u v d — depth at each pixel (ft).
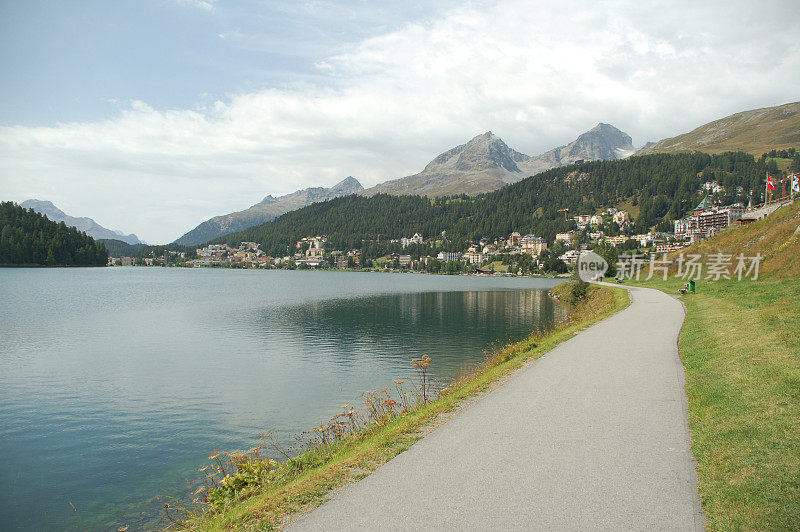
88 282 391.04
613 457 23.36
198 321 173.17
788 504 17.61
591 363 46.16
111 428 63.46
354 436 34.73
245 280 513.86
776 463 20.86
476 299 276.62
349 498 20.25
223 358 108.47
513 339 132.77
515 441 25.98
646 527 16.97
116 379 88.94
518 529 16.97
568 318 151.74
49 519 40.93
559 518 17.67
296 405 72.59
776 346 41.78
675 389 36.11
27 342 129.59
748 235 189.67
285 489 22.88
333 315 193.36
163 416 68.18
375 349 118.93
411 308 222.69
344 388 81.71
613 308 106.63
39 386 84.12
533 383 38.99
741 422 26.20
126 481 48.01
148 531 38.45
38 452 55.57
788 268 119.85
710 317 70.79
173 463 52.42
